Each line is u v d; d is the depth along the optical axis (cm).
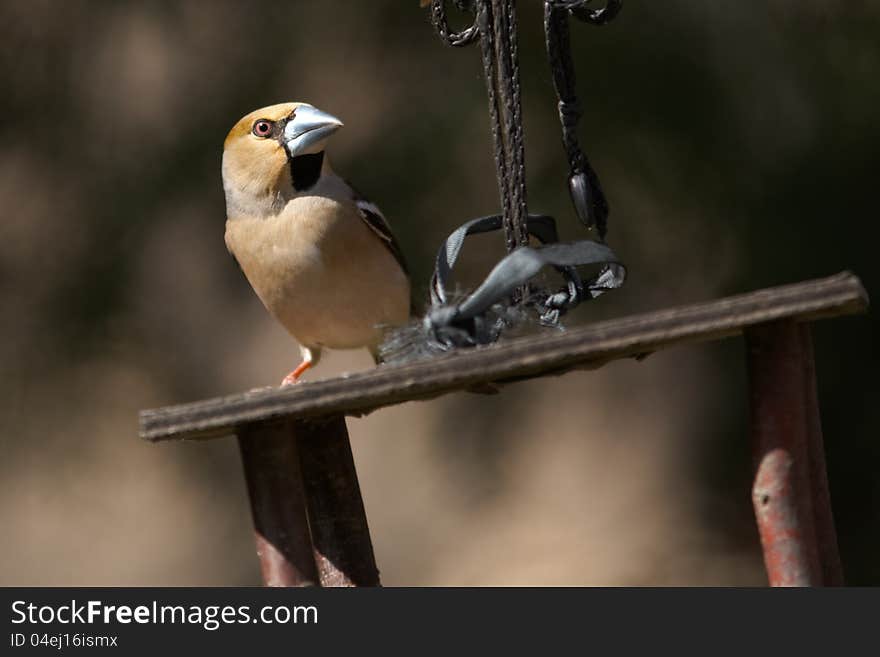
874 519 1245
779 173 1124
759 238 1143
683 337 498
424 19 1171
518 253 565
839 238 1138
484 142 1130
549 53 630
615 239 1145
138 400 1270
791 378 505
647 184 1128
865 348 1221
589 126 1114
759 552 1418
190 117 1202
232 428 536
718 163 1122
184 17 1221
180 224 1248
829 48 1105
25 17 1221
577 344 498
